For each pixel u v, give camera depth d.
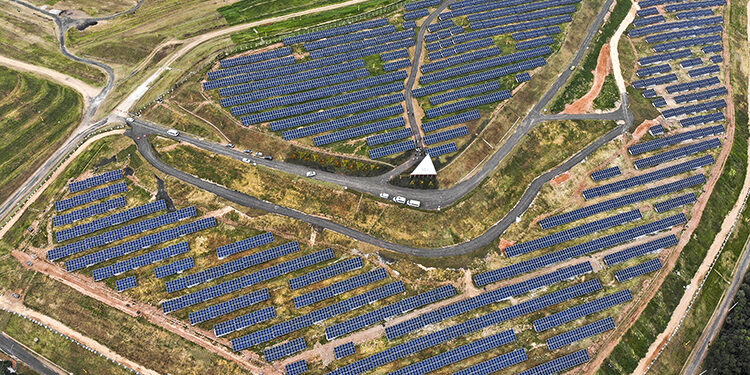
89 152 121.56
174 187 115.00
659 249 115.81
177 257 104.00
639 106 144.75
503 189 121.44
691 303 110.81
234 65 145.38
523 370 95.56
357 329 97.06
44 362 92.44
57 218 108.31
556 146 131.75
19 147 123.38
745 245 124.75
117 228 107.81
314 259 105.44
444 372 93.94
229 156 122.25
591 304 104.62
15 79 139.50
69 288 99.00
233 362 92.06
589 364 97.75
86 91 137.75
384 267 106.25
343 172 120.94
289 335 95.75
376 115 133.25
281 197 115.31
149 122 128.88
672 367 102.94
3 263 102.56
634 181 126.31
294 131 126.94
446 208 116.06
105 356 92.38
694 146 136.75
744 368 99.94
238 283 100.69
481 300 102.69
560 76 149.38
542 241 112.81
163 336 94.06
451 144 127.62
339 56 150.62
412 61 151.00
